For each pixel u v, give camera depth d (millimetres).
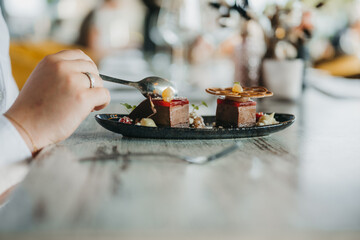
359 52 2004
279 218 223
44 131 396
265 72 1007
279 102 979
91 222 214
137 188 277
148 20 2797
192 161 351
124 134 477
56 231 201
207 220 219
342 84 1435
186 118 529
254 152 403
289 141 472
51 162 345
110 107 836
